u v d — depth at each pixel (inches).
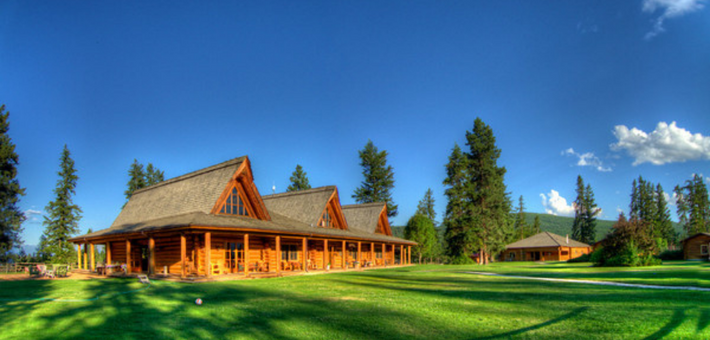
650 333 304.7
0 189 1606.8
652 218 3447.3
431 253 2249.0
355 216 1867.6
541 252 2763.3
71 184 1914.4
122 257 1247.5
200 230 845.2
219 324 355.6
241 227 895.1
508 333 315.6
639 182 3572.8
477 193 1985.7
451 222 1985.7
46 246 1814.7
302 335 316.8
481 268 1435.8
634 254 1254.9
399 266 1683.1
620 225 1315.2
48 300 495.2
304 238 1117.7
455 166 2023.9
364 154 2632.9
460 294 554.9
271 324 355.3
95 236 1117.1
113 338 303.9
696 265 1257.4
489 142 2020.2
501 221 2009.1
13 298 515.5
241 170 1064.2
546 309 416.2
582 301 465.7
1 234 1604.3
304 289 640.4
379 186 2598.4
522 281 778.8
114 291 597.9
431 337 308.5
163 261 1066.7
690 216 3454.7
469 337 307.4
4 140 1648.6
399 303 471.2
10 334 315.6
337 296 545.6
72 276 1007.0
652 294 510.9
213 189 1049.5
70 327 339.6
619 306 422.0
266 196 1644.9
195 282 780.0
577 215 3713.1
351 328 338.6
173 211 1112.2
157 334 317.7
